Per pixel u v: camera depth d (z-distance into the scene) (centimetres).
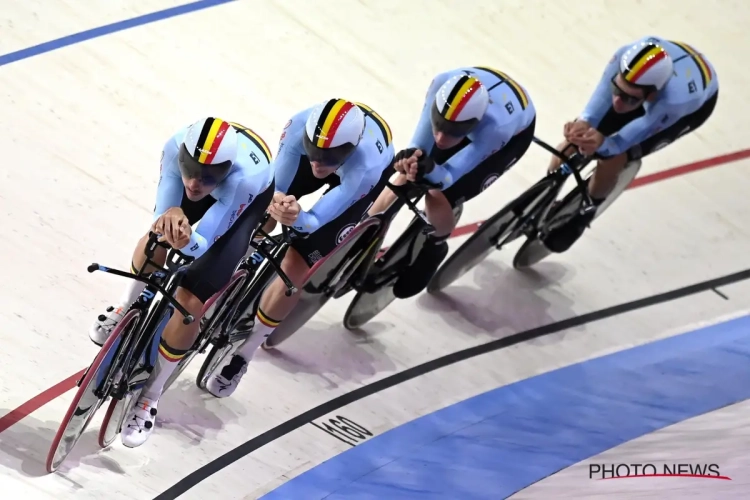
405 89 2148
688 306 1917
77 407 1138
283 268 1352
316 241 1328
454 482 1423
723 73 2581
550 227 1769
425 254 1548
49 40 1866
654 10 2711
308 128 1206
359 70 2145
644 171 2222
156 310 1185
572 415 1602
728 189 2247
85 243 1528
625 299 1900
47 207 1548
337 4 2305
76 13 1959
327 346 1593
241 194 1162
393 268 1544
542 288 1875
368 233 1439
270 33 2138
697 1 2809
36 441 1227
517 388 1644
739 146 2381
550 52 2431
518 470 1468
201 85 1928
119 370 1194
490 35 2408
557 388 1661
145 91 1855
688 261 2025
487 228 1686
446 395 1589
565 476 1466
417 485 1406
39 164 1611
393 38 2275
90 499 1198
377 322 1684
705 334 1856
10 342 1327
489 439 1517
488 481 1436
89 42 1903
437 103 1345
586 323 1827
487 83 1460
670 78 1631
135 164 1711
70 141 1681
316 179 1392
